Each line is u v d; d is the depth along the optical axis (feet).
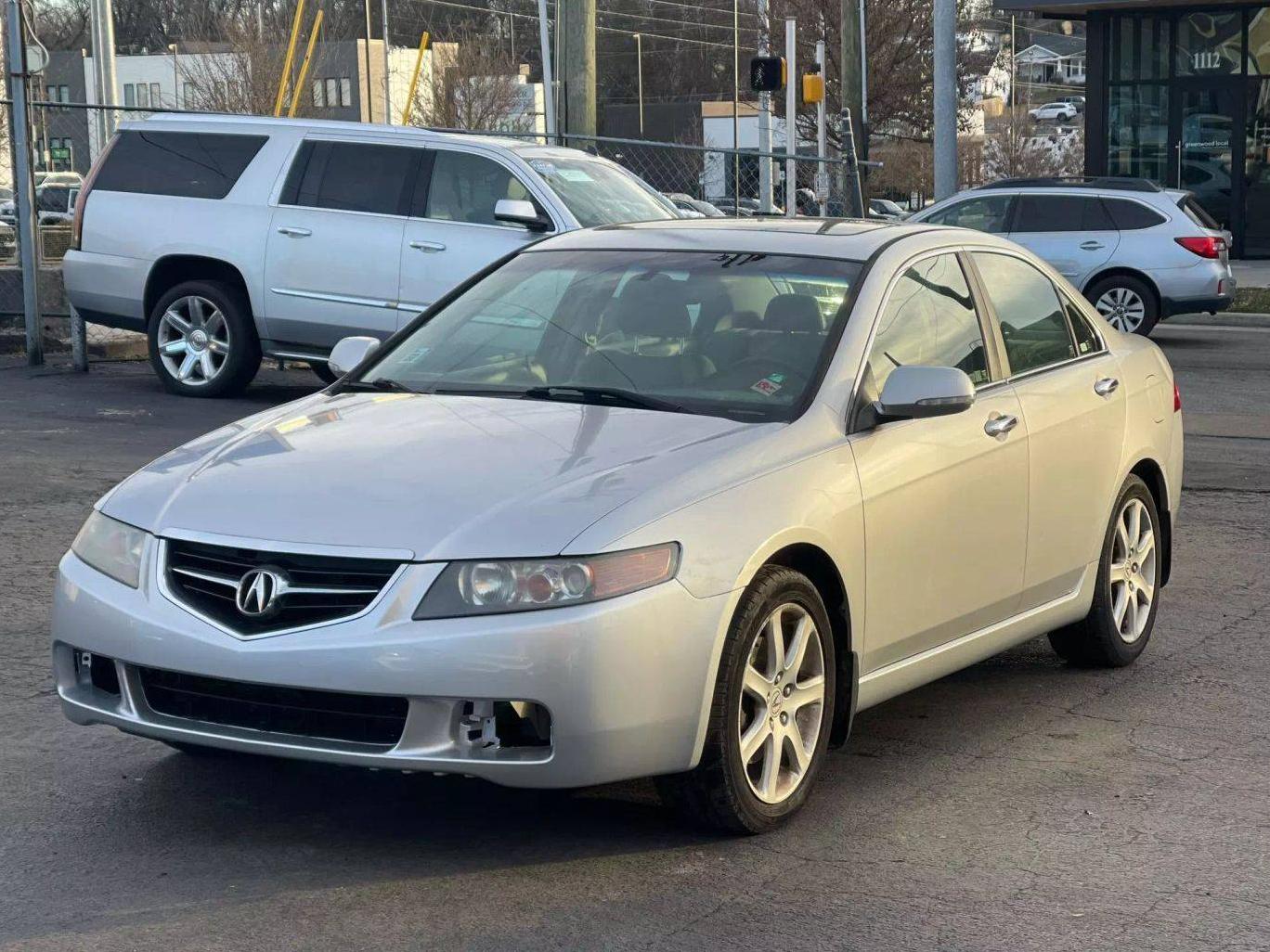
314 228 41.06
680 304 18.13
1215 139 98.37
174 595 14.42
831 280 17.95
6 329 51.90
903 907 13.75
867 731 18.84
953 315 18.85
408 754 13.58
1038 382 19.71
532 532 13.88
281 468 15.35
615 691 13.70
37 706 18.89
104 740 17.79
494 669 13.44
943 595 17.54
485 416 16.55
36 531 27.35
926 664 17.56
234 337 41.96
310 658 13.61
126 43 241.35
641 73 256.52
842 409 16.52
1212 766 17.65
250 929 13.08
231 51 143.54
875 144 145.89
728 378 16.96
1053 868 14.70
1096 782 17.08
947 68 70.64
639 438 15.70
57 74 218.18
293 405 17.99
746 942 13.00
